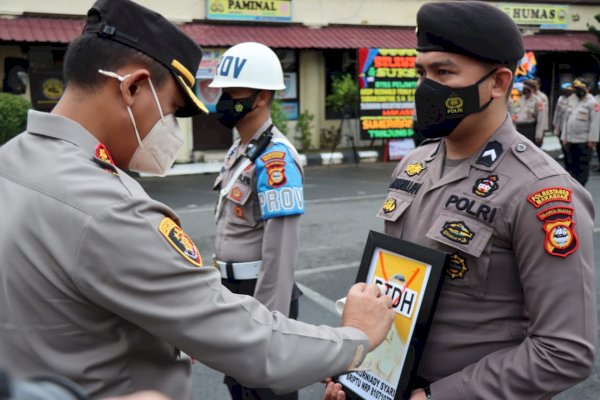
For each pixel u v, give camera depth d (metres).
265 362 1.16
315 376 1.22
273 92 2.50
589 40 15.12
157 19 1.23
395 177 1.74
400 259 1.51
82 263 1.04
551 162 1.39
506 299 1.40
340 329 1.30
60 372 1.07
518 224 1.34
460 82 1.41
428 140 1.72
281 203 2.28
